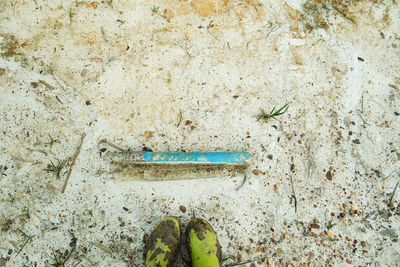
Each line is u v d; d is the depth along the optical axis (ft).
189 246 4.59
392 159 4.99
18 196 4.75
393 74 5.16
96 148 4.85
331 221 4.83
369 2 5.27
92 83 4.97
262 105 5.04
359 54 5.19
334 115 5.05
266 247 4.75
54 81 4.96
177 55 5.06
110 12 5.07
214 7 5.15
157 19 5.09
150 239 4.59
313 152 4.97
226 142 4.95
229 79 5.06
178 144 4.91
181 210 4.79
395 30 5.24
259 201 4.84
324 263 4.74
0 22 4.99
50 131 4.88
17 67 4.96
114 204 4.76
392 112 5.08
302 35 5.19
